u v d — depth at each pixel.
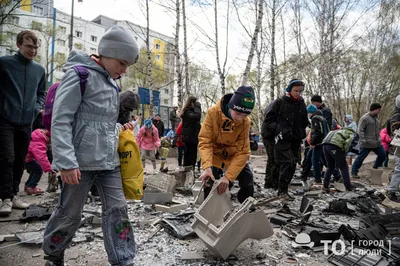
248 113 3.17
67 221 2.30
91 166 2.23
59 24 38.88
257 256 3.01
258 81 14.66
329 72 16.62
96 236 3.50
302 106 5.67
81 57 2.30
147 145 9.38
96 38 47.38
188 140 7.61
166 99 49.78
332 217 4.56
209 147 3.44
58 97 2.10
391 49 23.00
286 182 5.66
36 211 4.12
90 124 2.24
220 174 3.81
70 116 2.11
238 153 3.44
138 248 3.17
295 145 5.80
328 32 16.52
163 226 3.78
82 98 2.21
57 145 2.01
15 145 4.54
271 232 2.99
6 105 4.24
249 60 10.63
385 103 32.91
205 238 2.86
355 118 38.06
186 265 2.81
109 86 2.37
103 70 2.32
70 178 2.04
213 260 2.92
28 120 4.47
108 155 2.33
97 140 2.26
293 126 5.60
